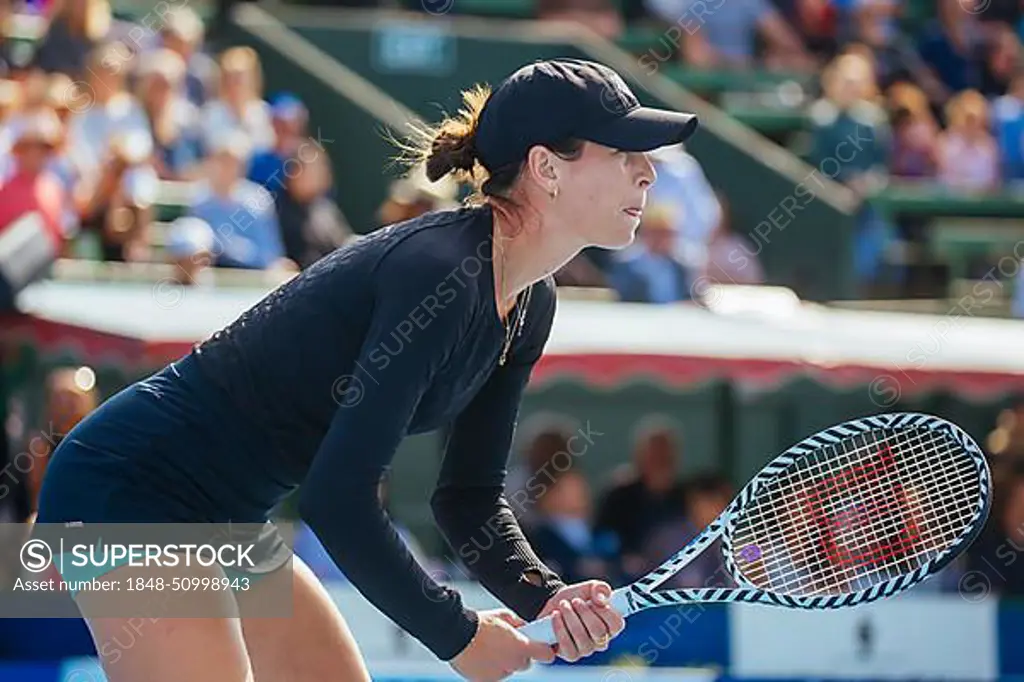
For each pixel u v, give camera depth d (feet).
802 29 155.02
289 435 39.50
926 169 140.97
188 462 39.37
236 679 39.50
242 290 97.25
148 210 103.55
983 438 114.93
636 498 96.48
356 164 131.85
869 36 154.51
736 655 85.20
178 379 40.01
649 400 112.78
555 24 151.12
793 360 93.86
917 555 44.34
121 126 107.14
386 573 37.70
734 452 113.29
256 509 40.34
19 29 116.98
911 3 160.86
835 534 44.65
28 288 89.61
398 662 79.77
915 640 85.87
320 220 107.24
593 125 38.81
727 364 93.15
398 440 37.73
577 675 77.20
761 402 113.80
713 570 95.50
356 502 37.19
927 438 52.34
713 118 141.79
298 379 38.93
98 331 84.84
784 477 44.96
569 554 91.81
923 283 132.67
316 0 147.74
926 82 153.28
